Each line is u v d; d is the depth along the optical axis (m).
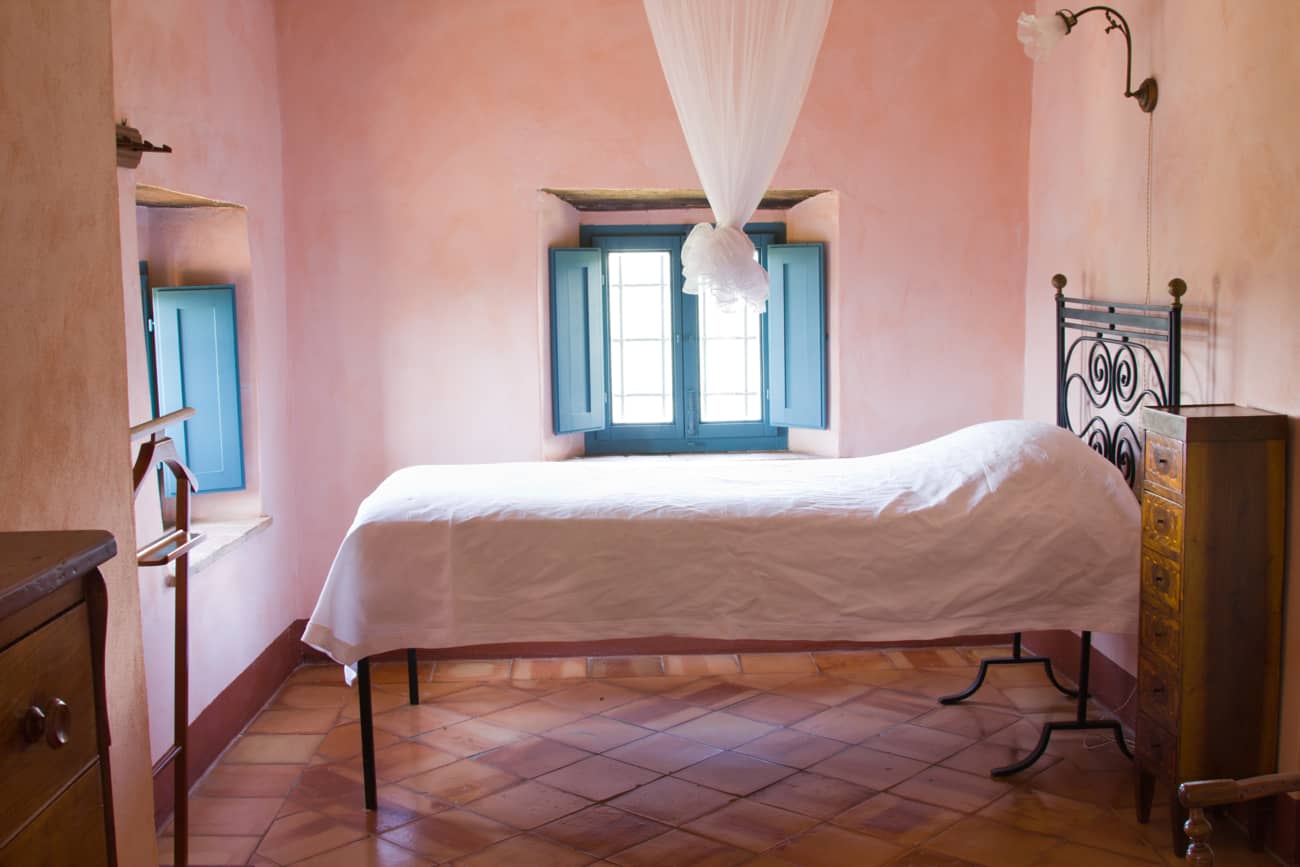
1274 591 2.83
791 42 3.71
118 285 2.10
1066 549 3.19
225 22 3.96
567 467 3.89
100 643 1.33
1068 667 4.30
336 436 4.66
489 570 3.20
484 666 4.61
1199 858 1.74
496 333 4.66
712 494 3.39
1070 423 4.20
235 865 2.98
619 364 5.32
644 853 3.02
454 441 4.70
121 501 2.09
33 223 1.80
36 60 1.82
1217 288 3.17
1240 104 3.03
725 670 4.52
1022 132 4.67
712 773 3.53
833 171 4.66
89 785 1.30
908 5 4.61
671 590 3.20
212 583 3.73
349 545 3.21
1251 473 2.80
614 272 5.28
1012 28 4.62
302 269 4.59
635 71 4.57
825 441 4.98
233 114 4.03
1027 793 3.33
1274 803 2.86
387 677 4.51
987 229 4.71
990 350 4.77
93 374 2.00
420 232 4.61
